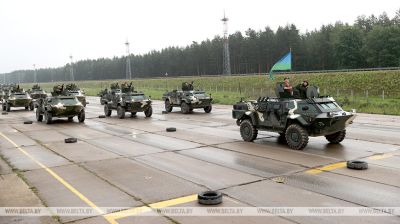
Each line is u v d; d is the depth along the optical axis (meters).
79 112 22.55
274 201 7.66
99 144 14.75
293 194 8.06
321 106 12.60
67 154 12.86
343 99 30.48
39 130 19.50
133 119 23.80
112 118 24.88
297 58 93.19
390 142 13.66
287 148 12.99
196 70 127.31
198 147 13.58
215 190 8.46
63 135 17.48
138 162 11.36
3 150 13.92
